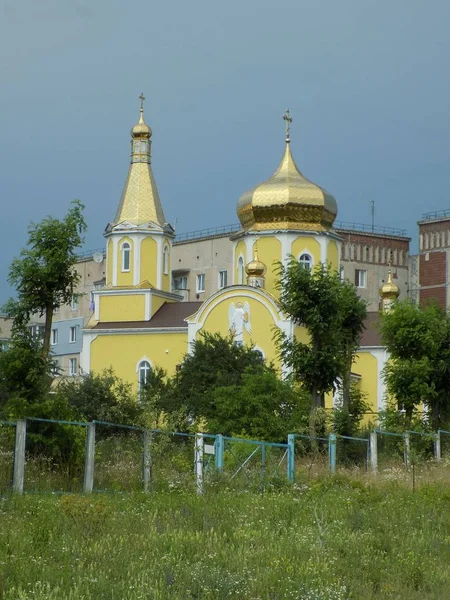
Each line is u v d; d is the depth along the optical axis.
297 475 38.75
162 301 91.19
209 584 19.53
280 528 26.38
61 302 52.78
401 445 48.56
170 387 69.62
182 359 87.00
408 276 130.38
